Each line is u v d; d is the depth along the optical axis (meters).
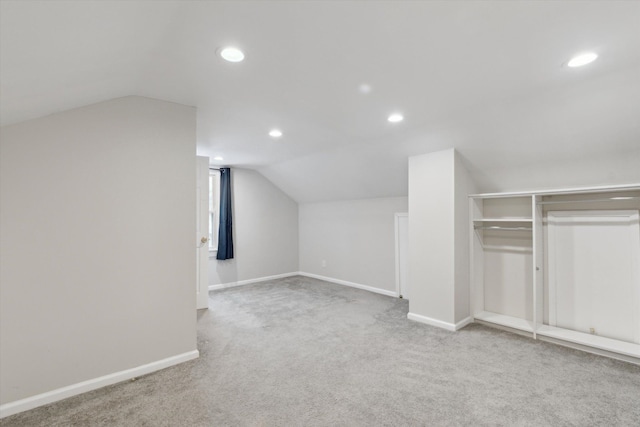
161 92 2.26
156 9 1.28
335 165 4.45
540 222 3.11
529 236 3.31
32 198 1.95
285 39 1.57
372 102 2.43
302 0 1.26
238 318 3.64
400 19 1.40
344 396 2.04
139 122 2.33
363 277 5.13
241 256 5.47
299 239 6.34
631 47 1.63
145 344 2.34
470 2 1.28
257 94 2.30
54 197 2.02
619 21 1.41
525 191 3.24
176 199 2.48
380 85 2.13
